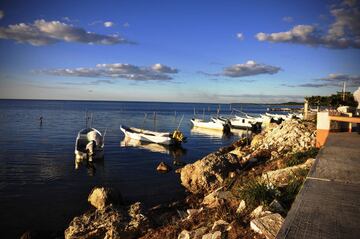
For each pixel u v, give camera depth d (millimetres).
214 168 17812
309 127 20422
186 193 18641
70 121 75188
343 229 3742
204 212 8625
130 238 10820
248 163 18188
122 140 44094
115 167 26891
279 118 64375
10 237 13578
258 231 5492
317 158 7836
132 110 156625
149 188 20500
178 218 11797
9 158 29766
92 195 17438
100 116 99125
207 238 6184
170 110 167750
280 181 9367
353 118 12891
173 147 39281
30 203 17625
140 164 28391
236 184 12688
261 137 25688
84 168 26297
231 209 7922
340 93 42969
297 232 3680
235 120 65312
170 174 24281
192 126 68875
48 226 14648
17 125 61938
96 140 33812
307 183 5672
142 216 11547
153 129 62156
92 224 11453
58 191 19875
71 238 10961
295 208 4430
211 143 43875
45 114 101500
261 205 6832
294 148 18062
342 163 7242
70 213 16188
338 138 11453
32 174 23984
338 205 4527
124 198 18516
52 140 41750
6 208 16828
